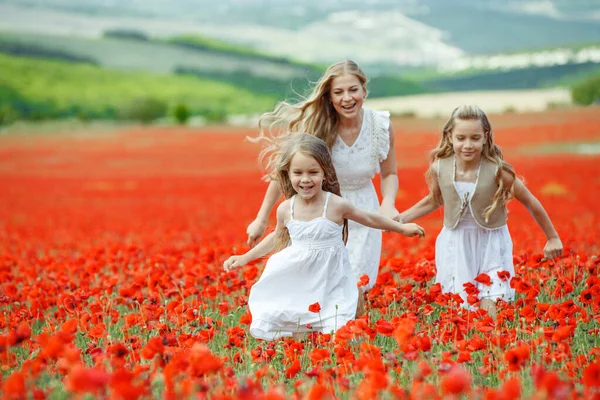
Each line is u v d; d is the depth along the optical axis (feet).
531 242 54.44
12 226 88.99
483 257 35.45
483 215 35.12
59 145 266.36
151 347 22.20
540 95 348.79
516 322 31.68
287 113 37.50
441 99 373.40
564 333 23.99
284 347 28.66
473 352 27.68
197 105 458.09
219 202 114.32
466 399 23.00
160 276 37.60
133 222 91.56
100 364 23.17
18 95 436.76
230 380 21.93
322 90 36.37
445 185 35.70
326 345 29.27
